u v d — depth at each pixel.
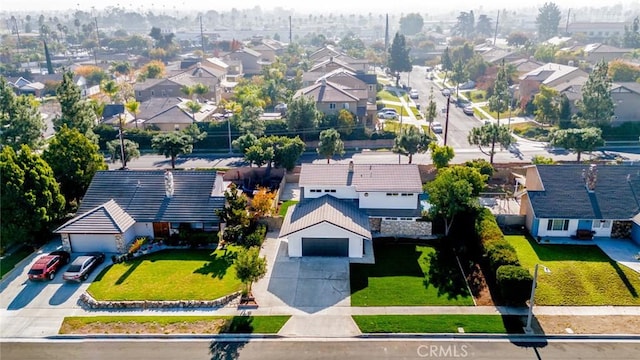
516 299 33.38
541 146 74.81
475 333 31.23
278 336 31.14
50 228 44.91
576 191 44.66
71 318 33.06
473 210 43.50
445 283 36.97
